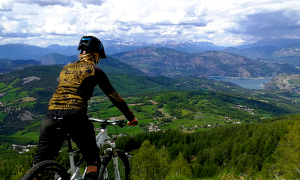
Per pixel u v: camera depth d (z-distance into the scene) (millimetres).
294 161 22688
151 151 26844
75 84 2973
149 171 22438
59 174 2877
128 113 3285
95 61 3348
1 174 30422
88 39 3285
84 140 2926
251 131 104062
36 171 2559
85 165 3490
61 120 2748
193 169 60406
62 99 2883
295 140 24656
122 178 3740
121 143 95000
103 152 3514
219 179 9414
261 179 10867
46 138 2850
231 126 130125
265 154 66750
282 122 97438
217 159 74688
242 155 66125
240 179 9070
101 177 3164
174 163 40000
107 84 3180
